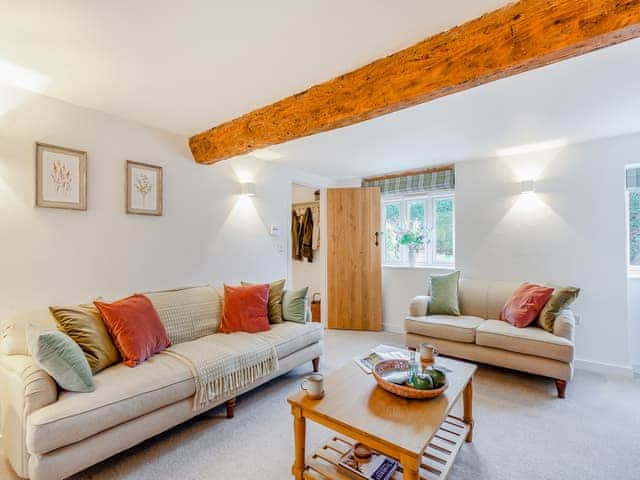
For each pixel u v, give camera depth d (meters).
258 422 2.25
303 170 4.52
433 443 1.82
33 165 2.20
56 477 1.52
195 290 2.94
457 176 4.04
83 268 2.42
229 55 1.82
